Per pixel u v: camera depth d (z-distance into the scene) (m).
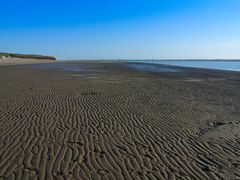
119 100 9.87
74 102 9.20
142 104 9.16
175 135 5.70
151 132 5.88
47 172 3.81
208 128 6.30
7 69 33.22
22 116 6.99
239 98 11.01
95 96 10.68
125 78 20.75
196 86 15.59
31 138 5.24
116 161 4.25
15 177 3.64
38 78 19.41
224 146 5.05
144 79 20.08
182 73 28.81
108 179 3.65
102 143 5.08
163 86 15.20
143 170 3.94
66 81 17.09
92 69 36.00
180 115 7.62
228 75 26.00
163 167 4.06
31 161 4.16
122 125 6.39
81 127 6.11
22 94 10.88
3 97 10.05
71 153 4.54
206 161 4.32
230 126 6.50
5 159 4.21
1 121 6.44
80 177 3.69
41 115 7.14
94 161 4.23
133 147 4.91
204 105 9.26
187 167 4.08
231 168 4.08
